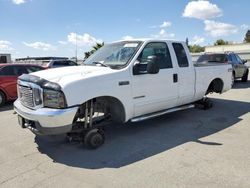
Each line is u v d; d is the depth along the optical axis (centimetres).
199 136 522
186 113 713
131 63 490
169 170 374
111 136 532
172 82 569
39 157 434
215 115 689
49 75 444
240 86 1302
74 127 453
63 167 394
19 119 466
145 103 515
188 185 331
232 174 357
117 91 464
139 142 495
